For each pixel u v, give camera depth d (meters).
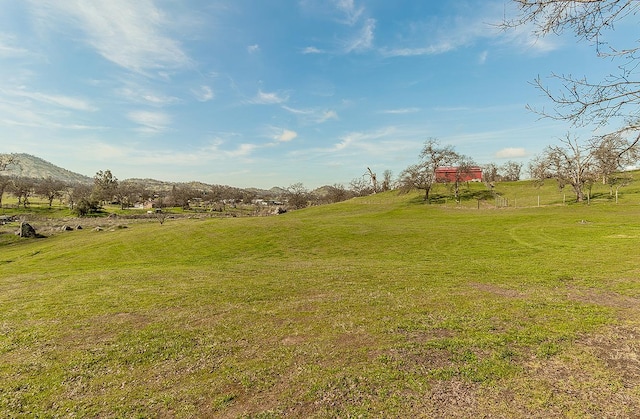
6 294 11.61
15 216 76.19
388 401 4.26
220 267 17.56
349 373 5.00
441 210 54.34
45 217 79.88
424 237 27.14
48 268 22.27
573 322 6.71
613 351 5.36
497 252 19.19
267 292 10.58
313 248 25.72
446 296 9.21
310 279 12.70
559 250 18.03
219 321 7.75
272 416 4.07
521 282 10.73
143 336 6.88
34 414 4.29
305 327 7.11
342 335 6.56
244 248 26.77
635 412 3.84
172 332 7.06
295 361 5.51
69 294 11.02
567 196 62.34
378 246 24.88
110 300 9.95
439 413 3.97
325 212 65.94
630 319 6.75
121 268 18.97
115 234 38.03
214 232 33.41
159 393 4.71
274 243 28.09
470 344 5.84
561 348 5.53
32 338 6.91
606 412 3.86
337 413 4.06
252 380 4.95
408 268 14.74
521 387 4.45
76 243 34.09
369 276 12.89
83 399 4.62
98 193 105.44
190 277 13.95
